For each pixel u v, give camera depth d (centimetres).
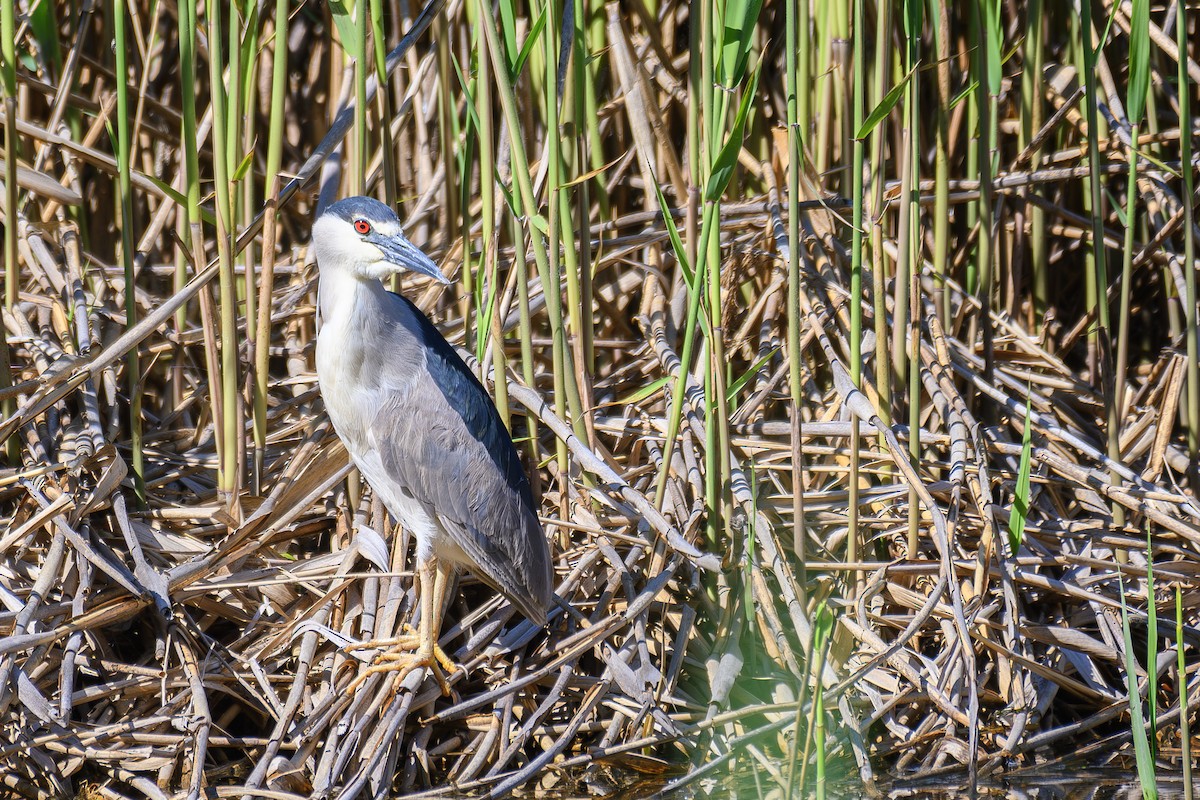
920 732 905
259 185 1320
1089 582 992
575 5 939
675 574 989
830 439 1103
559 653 937
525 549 911
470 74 1119
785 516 1048
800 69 1127
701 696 950
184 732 842
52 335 1072
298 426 1080
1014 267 1235
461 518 899
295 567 952
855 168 893
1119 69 1278
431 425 895
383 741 834
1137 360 1338
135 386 972
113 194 1280
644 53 1271
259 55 1284
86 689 848
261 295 945
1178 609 678
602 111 1215
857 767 887
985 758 892
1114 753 916
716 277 912
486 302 1000
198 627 898
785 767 877
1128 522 1044
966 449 1002
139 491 988
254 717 898
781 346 1154
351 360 888
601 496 1025
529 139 1193
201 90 1358
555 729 902
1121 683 969
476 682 931
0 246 1180
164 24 1368
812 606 977
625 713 906
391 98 1267
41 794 812
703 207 874
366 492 1029
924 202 1188
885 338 956
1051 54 1314
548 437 1138
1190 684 949
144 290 1209
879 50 929
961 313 1177
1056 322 1289
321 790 802
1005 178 1157
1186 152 977
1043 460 1066
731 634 952
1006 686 937
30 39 1217
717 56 863
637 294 1302
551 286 959
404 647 891
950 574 896
